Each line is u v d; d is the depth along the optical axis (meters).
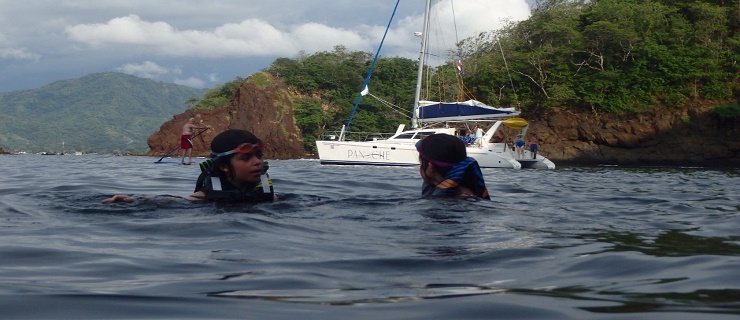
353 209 4.20
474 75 46.53
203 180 4.54
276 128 52.03
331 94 65.00
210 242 3.00
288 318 1.71
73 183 7.67
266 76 54.41
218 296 1.97
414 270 2.40
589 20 44.91
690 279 2.19
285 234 3.24
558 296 1.96
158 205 4.25
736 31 42.97
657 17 43.06
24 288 2.02
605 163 39.28
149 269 2.40
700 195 7.12
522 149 26.91
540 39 46.41
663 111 39.06
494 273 2.35
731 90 39.84
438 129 23.97
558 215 4.23
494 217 3.93
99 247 2.85
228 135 4.36
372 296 1.97
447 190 4.62
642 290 2.04
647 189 8.59
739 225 3.86
